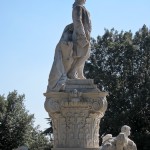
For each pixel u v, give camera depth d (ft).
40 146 160.97
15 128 155.94
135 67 138.72
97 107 37.88
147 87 131.95
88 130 37.81
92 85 38.32
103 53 139.85
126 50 138.21
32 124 160.56
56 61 39.11
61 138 37.81
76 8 40.04
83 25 40.24
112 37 143.02
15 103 158.51
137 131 130.82
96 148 37.17
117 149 32.55
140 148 123.75
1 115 155.33
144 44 139.85
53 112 37.93
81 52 39.68
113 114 129.49
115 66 138.51
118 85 136.05
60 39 40.06
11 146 155.43
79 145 37.50
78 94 37.70
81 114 37.81
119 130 125.59
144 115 130.11
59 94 37.91
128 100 132.46
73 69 39.83
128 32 144.05
